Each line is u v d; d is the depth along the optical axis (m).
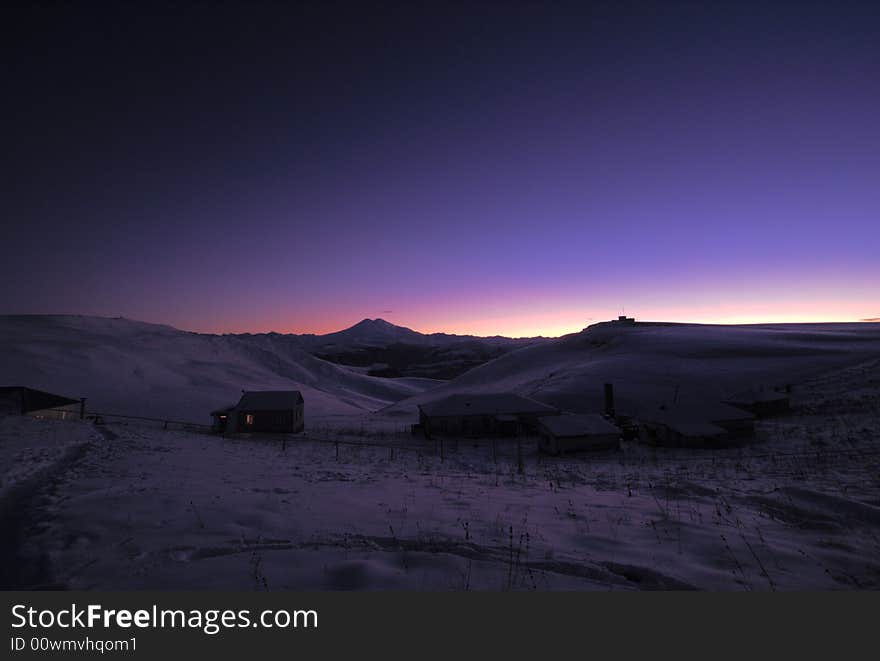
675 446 41.09
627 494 12.62
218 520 8.55
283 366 195.50
